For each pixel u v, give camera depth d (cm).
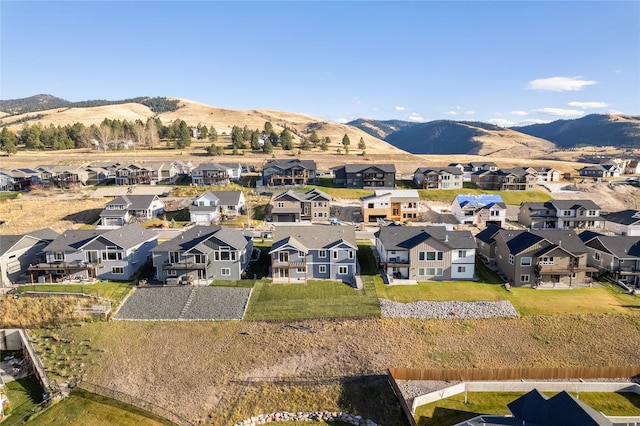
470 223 7931
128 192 9538
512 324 4225
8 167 11744
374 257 5922
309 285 5034
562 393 2834
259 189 9788
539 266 4991
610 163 13162
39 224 7500
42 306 4562
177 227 7462
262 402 3353
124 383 3572
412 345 3953
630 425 2942
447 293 4831
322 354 3859
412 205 8088
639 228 6919
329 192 9675
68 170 10094
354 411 3253
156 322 4331
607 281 5188
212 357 3850
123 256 5188
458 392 3388
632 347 3888
